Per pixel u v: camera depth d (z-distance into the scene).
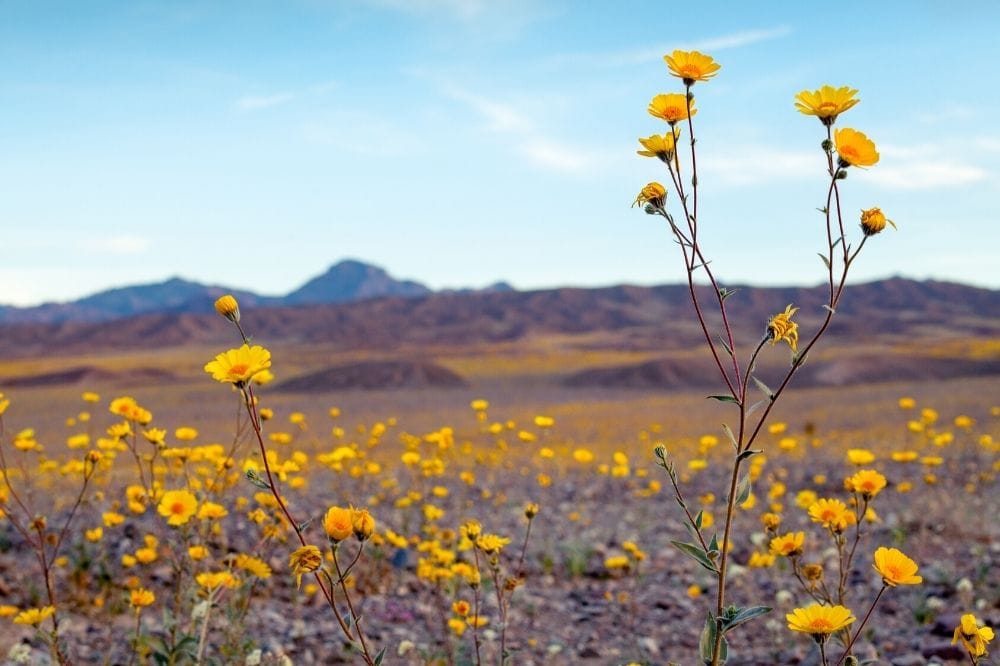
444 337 154.25
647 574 7.81
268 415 4.56
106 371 89.75
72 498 9.01
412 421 39.22
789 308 2.24
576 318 174.00
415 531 8.68
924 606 5.93
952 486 12.38
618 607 6.59
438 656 5.05
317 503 9.59
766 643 5.56
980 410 34.41
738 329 143.88
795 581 7.04
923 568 7.24
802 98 2.29
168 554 5.54
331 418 41.69
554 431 30.81
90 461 4.24
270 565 6.79
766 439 21.72
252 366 2.21
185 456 4.79
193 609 4.23
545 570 7.91
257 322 176.50
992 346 94.88
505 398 60.84
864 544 8.44
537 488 13.78
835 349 103.06
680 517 10.91
